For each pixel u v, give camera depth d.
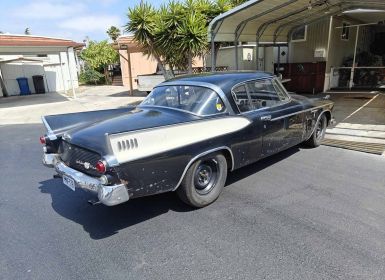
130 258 2.90
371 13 11.85
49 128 3.85
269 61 14.34
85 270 2.75
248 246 2.98
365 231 3.15
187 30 9.79
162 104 4.24
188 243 3.08
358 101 10.34
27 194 4.44
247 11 7.93
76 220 3.65
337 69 13.68
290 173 4.75
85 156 3.30
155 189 3.27
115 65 28.28
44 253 3.03
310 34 12.80
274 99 4.78
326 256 2.79
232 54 14.02
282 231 3.20
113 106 13.09
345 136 6.53
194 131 3.49
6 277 2.70
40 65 21.81
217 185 3.88
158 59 11.59
